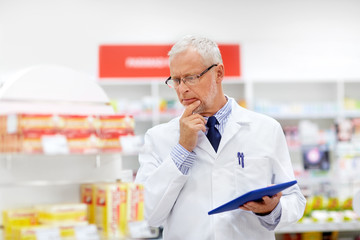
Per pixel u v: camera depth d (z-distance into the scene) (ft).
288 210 7.34
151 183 7.42
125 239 6.36
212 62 7.30
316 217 18.57
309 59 23.16
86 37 24.14
